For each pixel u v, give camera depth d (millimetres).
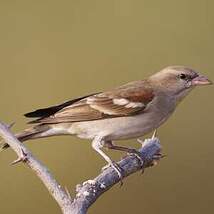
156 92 10039
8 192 14758
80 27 16500
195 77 10258
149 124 9891
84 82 15836
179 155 15344
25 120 15469
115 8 16797
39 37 16359
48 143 14953
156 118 9938
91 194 7898
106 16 16672
